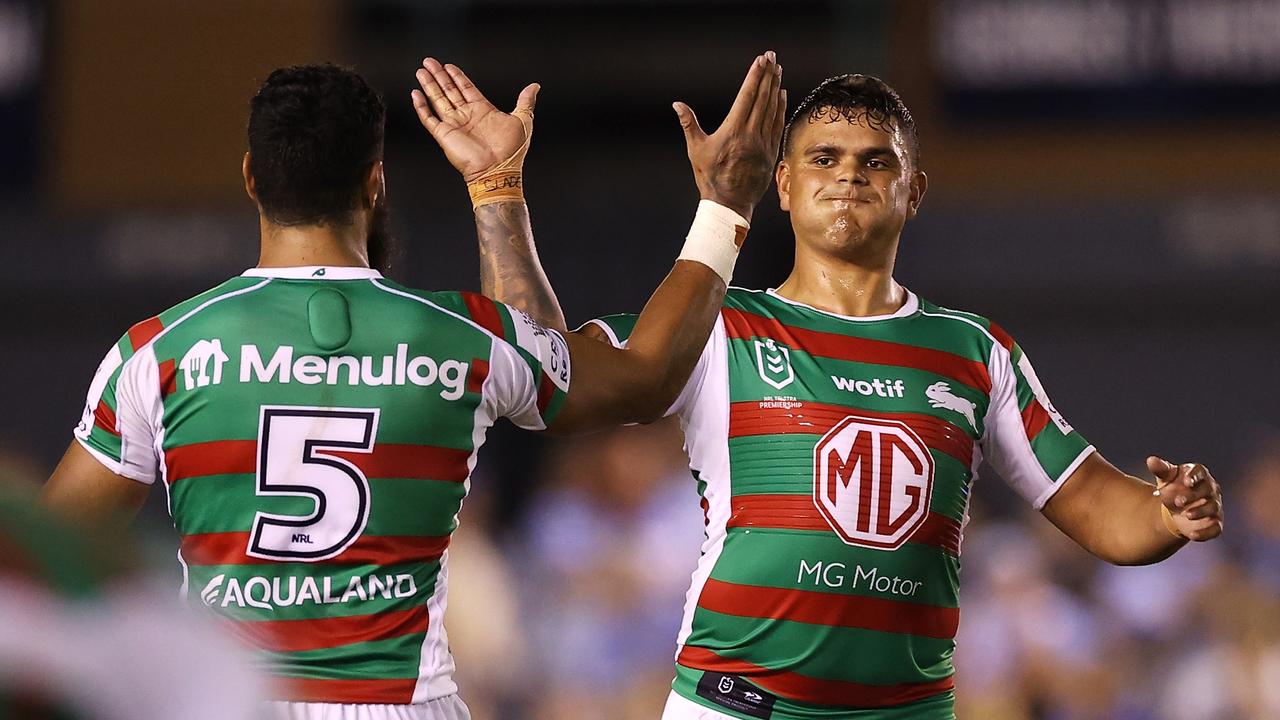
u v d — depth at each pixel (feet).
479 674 81.61
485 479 108.68
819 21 114.52
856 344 40.14
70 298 120.26
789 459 38.73
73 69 116.88
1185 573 86.94
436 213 121.08
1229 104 108.99
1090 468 39.91
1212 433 117.50
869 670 38.24
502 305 30.99
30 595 9.22
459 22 117.91
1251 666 83.51
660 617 85.46
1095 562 89.15
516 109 35.09
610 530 88.33
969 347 40.70
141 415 29.96
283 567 29.25
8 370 121.49
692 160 33.27
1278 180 109.29
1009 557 86.63
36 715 9.06
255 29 116.37
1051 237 115.85
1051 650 83.46
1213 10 108.27
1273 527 86.94
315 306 29.58
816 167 41.19
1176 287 115.96
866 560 38.17
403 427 29.48
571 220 123.95
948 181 112.06
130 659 9.26
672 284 32.53
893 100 41.88
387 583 29.60
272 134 30.35
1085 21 109.50
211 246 119.24
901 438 38.83
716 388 39.63
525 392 30.53
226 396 29.25
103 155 117.08
